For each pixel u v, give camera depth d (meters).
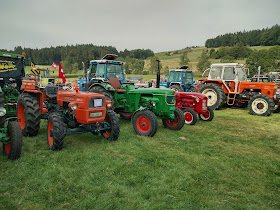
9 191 2.37
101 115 3.81
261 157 3.72
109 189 2.45
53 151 3.56
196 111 6.25
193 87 13.15
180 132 5.19
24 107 4.34
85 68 7.80
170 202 2.26
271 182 2.79
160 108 4.93
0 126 3.50
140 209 2.11
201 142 4.47
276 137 5.07
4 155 3.28
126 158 3.38
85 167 2.97
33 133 4.30
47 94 4.95
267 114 7.77
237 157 3.68
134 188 2.50
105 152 3.60
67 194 2.34
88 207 2.13
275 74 17.95
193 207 2.18
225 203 2.28
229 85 9.41
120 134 4.71
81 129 3.83
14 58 6.10
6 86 5.43
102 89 5.82
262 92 8.53
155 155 3.54
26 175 2.70
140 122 4.80
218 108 9.20
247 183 2.74
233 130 5.62
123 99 5.78
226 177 2.89
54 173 2.75
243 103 9.27
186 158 3.48
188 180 2.74
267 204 2.31
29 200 2.23
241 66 9.59
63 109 4.28
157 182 2.63
